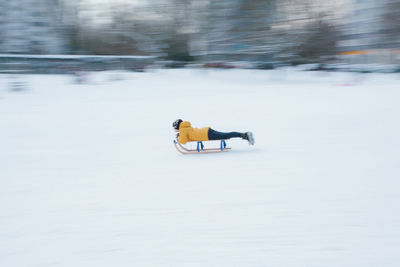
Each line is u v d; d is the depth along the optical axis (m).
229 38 36.72
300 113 12.38
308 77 35.31
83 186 5.47
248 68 42.84
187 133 7.21
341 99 16.12
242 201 4.49
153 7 48.06
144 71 42.81
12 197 5.11
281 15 34.94
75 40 56.50
